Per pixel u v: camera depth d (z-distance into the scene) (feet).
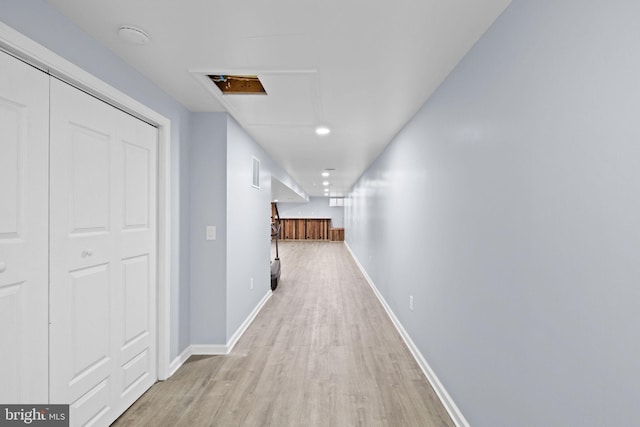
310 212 52.95
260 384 7.88
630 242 2.79
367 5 4.71
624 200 2.85
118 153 6.47
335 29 5.34
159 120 7.68
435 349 7.83
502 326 4.86
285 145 14.06
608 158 3.02
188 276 9.45
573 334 3.45
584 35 3.31
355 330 11.71
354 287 18.74
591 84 3.22
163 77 7.21
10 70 4.26
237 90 8.30
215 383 7.92
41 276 4.76
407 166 10.59
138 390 7.19
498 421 4.97
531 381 4.17
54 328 4.98
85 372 5.64
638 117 2.73
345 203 47.06
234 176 10.39
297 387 7.76
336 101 8.65
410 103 8.82
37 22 4.55
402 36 5.54
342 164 19.34
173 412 6.73
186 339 9.32
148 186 7.52
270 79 7.27
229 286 9.93
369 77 7.16
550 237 3.81
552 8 3.78
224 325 9.61
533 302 4.12
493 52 5.12
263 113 9.71
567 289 3.54
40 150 4.72
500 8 4.76
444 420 6.57
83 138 5.56
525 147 4.29
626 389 2.83
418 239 9.34
